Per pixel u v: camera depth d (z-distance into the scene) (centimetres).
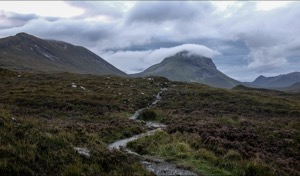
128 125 2834
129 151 1967
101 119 3256
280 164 1845
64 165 1330
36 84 6322
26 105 3856
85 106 4006
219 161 1691
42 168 1267
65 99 4388
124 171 1445
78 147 1680
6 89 5225
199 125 2758
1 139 1394
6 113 1959
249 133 2531
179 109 4453
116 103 4503
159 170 1581
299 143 2462
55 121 2627
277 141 2416
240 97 6244
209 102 5344
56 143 1555
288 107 5512
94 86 6650
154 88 7581
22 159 1270
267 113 4747
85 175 1296
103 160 1513
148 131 2814
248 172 1565
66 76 9019
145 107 4800
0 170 1154
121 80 8606
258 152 1978
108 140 2284
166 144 2041
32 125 1830
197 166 1639
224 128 2641
